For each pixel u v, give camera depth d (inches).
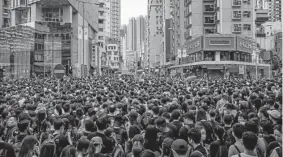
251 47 2997.0
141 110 419.5
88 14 3796.8
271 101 437.4
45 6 3088.1
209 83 1114.1
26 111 420.2
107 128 308.3
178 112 340.8
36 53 2758.4
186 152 218.8
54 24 3014.3
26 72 2231.8
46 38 2306.8
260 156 250.5
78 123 385.7
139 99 541.3
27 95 657.6
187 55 3284.9
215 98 567.8
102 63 4990.2
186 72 2999.5
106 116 346.9
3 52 2114.9
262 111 363.3
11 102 532.7
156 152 264.2
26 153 239.8
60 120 309.6
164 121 296.0
